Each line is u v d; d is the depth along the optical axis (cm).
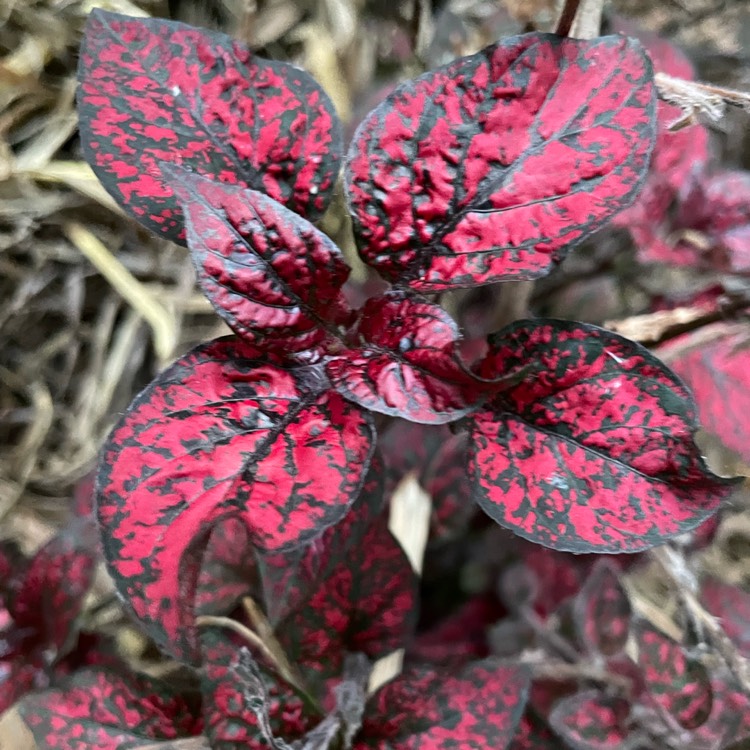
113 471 19
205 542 19
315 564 23
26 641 25
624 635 26
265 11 36
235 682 22
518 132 20
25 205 34
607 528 20
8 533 33
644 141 20
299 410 20
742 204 28
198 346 20
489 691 23
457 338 19
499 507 20
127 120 21
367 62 36
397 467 29
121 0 35
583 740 24
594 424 20
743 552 34
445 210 21
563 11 22
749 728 24
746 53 34
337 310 21
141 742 23
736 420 27
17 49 35
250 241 20
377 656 24
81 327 36
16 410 35
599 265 31
